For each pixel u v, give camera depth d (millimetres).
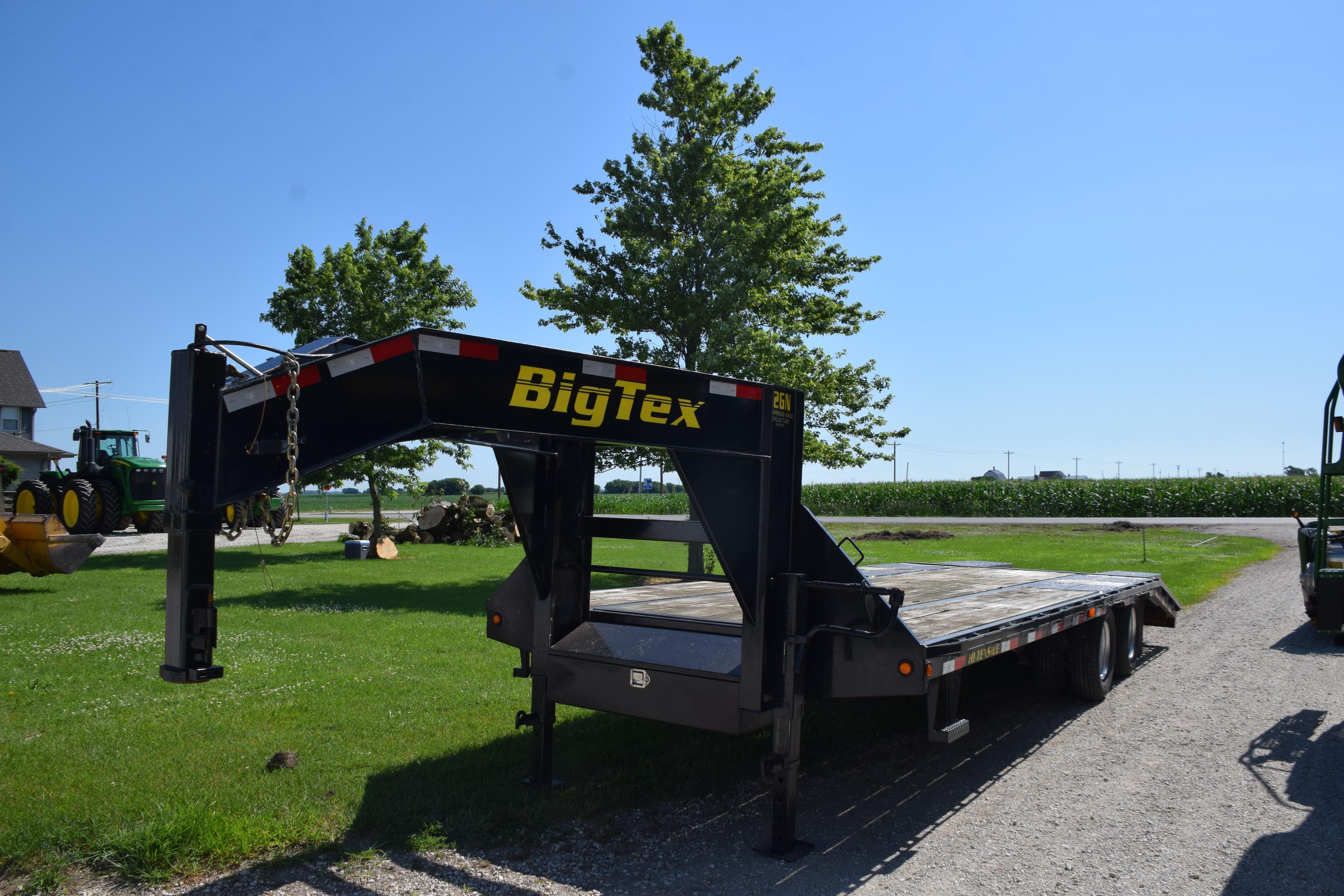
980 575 8328
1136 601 7469
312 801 4125
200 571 2945
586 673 4246
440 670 7000
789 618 3730
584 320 13117
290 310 18141
